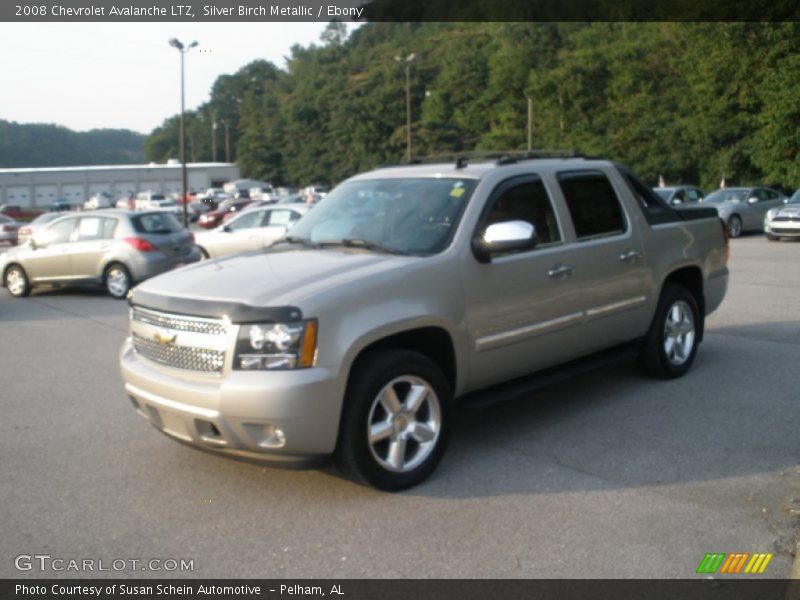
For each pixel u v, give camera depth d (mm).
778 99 33969
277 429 4160
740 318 9695
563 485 4645
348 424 4340
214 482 4848
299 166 97312
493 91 69750
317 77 98812
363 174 6203
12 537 4148
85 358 8758
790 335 8641
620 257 6031
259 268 4844
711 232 7191
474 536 4027
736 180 41844
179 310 4453
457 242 4973
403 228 5215
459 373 4953
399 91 85125
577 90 52656
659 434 5488
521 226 4902
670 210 6781
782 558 3740
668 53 49500
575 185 5938
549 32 59312
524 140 58281
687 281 7137
